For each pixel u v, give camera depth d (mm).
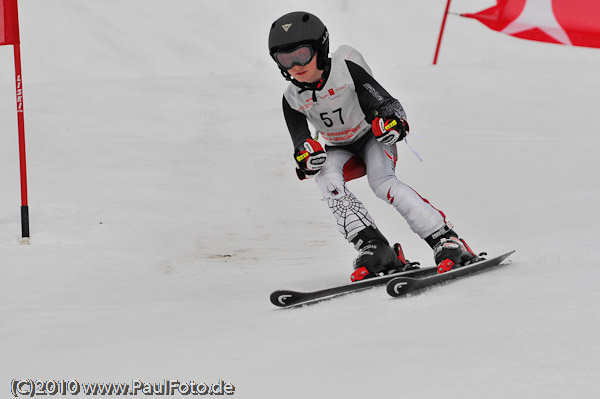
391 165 15273
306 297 13219
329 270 21156
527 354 7797
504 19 72312
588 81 71062
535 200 31078
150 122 59375
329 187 15055
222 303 15852
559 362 7438
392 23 162875
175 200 35531
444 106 62031
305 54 14125
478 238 24609
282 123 59344
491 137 49938
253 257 25562
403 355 8438
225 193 37844
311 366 8523
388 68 82812
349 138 15367
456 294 11734
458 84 71625
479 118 57094
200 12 159625
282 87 77062
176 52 139750
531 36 69875
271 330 11234
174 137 53875
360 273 14547
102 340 12141
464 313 10188
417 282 12203
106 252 25375
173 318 14086
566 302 10008
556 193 32750
